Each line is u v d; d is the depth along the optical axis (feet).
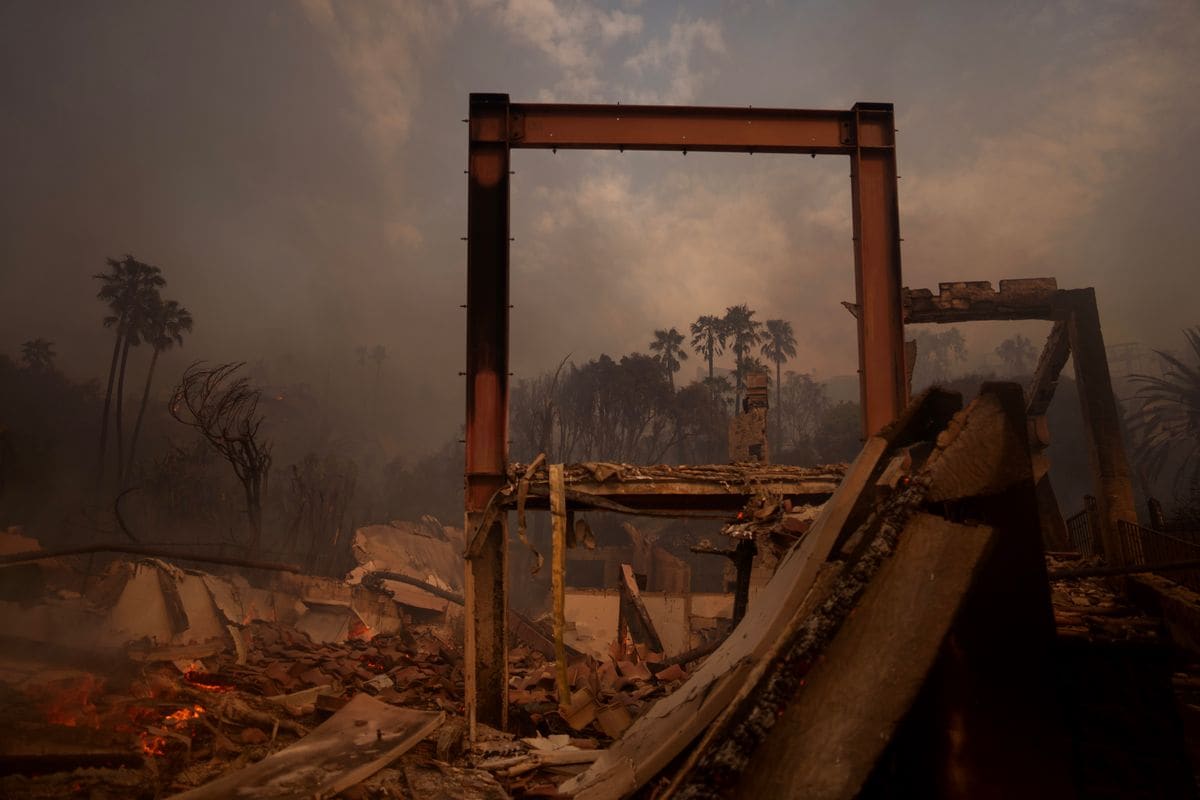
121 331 214.28
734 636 18.02
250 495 84.64
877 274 42.75
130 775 19.98
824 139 43.65
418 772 22.94
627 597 67.00
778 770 10.47
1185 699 23.22
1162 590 29.43
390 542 108.58
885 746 10.29
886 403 41.55
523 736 34.73
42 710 23.43
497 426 38.65
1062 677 13.66
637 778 14.46
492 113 42.32
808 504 36.86
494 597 36.42
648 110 42.78
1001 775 10.78
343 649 50.65
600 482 36.09
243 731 25.67
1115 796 13.11
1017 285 76.13
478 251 40.65
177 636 42.42
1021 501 11.89
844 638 11.28
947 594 11.04
